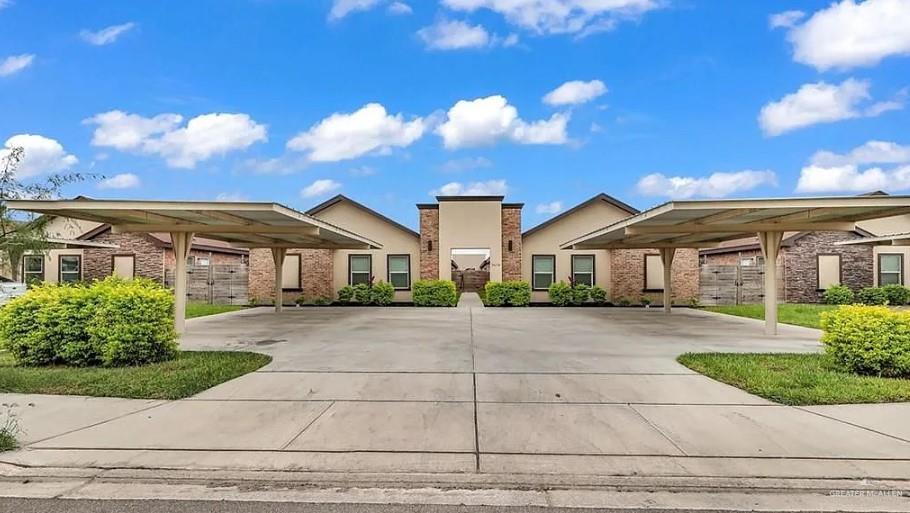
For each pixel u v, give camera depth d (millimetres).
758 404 6215
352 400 6395
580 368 8289
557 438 5078
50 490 3982
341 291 22938
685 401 6367
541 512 3666
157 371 7645
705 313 18781
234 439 5012
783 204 10008
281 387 7016
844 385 6824
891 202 9633
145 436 5070
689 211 10844
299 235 15648
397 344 10836
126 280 9453
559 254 23641
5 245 13352
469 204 23312
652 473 4273
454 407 6113
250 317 17109
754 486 4047
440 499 3865
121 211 10516
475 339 11633
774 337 12031
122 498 3857
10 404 6035
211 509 3691
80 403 6160
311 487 4055
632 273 22891
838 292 22594
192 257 25609
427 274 23359
